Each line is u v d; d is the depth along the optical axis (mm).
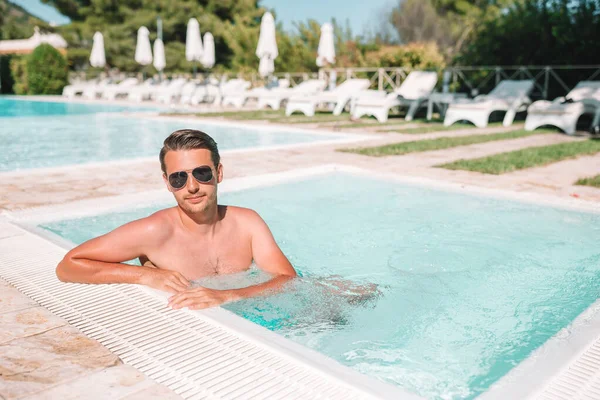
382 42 22578
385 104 12891
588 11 13594
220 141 9273
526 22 14914
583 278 2949
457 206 4590
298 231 3906
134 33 29500
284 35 23922
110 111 16281
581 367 1681
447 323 2301
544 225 4012
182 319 1998
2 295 2283
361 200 4797
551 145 8219
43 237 3227
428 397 1664
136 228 2225
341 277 2914
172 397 1493
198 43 18766
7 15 35031
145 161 6484
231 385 1558
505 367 1891
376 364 1886
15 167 6613
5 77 24969
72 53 28453
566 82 14547
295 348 1777
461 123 12578
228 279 2398
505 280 2910
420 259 3285
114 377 1601
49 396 1490
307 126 11289
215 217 2291
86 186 4941
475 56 16469
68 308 2139
